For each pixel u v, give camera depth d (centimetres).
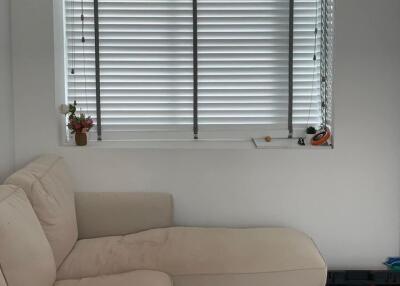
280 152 327
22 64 321
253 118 351
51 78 322
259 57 348
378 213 329
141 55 346
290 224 330
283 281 258
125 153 327
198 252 271
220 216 331
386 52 320
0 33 301
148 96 349
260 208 330
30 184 251
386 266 332
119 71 347
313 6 347
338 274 318
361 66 321
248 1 346
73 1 343
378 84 322
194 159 328
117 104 349
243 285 257
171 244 281
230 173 328
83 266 262
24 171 268
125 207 313
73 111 329
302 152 326
